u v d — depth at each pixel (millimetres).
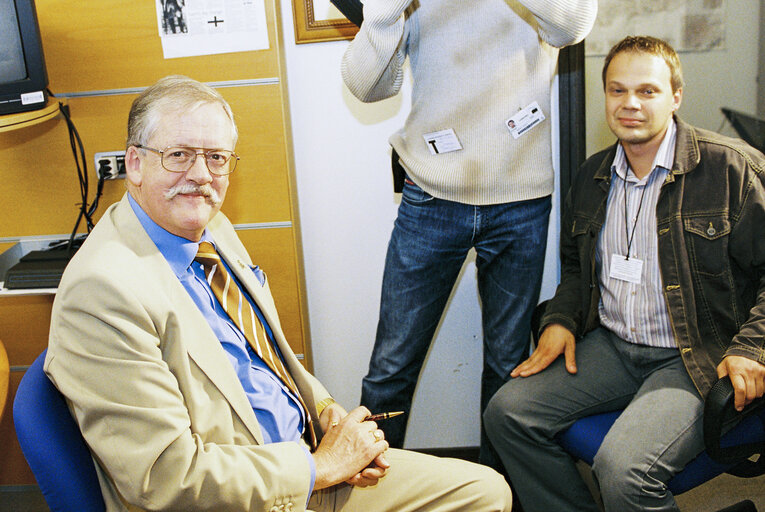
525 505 1958
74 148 2297
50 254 2270
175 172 1328
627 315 1927
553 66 2338
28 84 2047
